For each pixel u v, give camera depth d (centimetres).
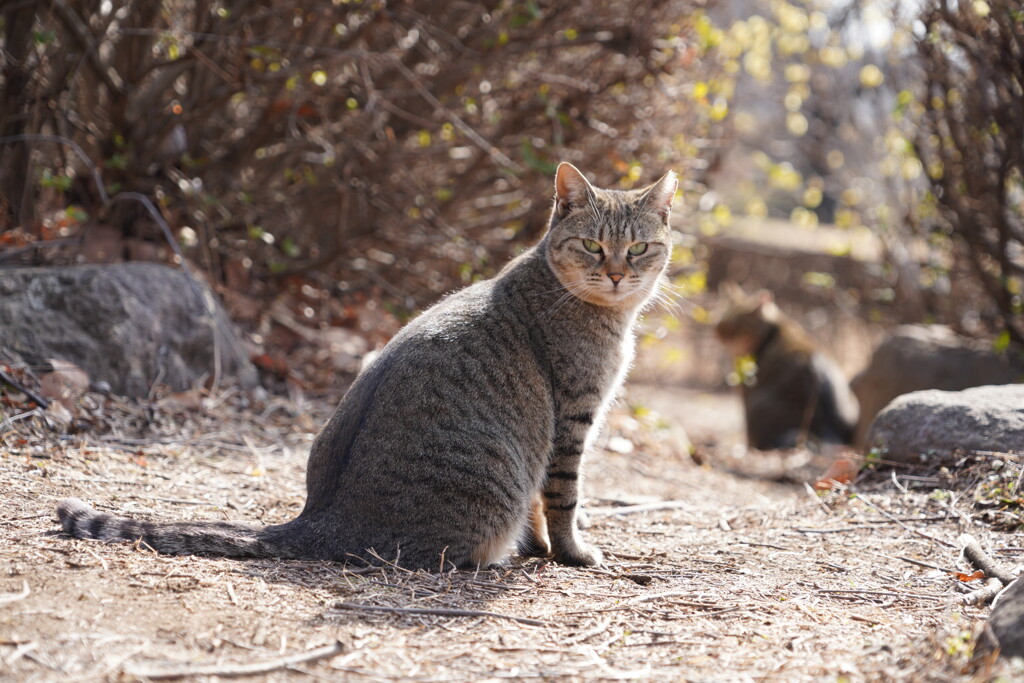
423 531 380
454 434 385
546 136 787
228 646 287
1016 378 802
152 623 296
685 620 338
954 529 455
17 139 623
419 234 780
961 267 872
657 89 771
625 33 728
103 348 570
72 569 332
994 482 478
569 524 421
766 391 980
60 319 566
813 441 930
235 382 635
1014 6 688
